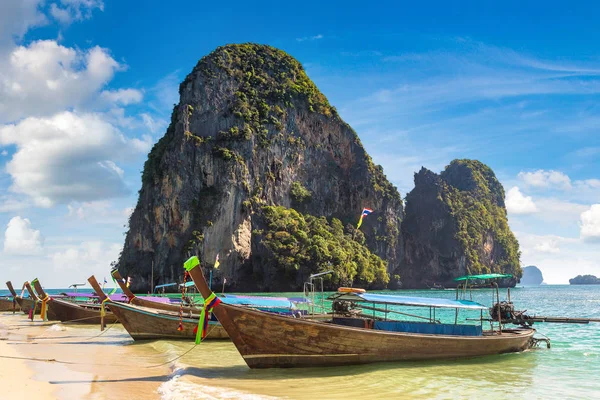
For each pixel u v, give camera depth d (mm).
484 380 16188
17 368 16562
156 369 17141
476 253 174000
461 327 20109
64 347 22828
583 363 19609
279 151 133500
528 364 19375
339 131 150500
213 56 136125
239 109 128250
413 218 179125
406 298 20578
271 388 14125
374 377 15930
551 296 97750
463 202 192125
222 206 113062
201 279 15641
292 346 16391
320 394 13594
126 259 116188
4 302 49938
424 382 15539
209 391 13352
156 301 30203
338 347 16812
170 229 113312
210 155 118062
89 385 14234
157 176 118500
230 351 21328
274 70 146125
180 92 132500
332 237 125500
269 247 113000
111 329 30844
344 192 147500
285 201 132875
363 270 127062
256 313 15844
